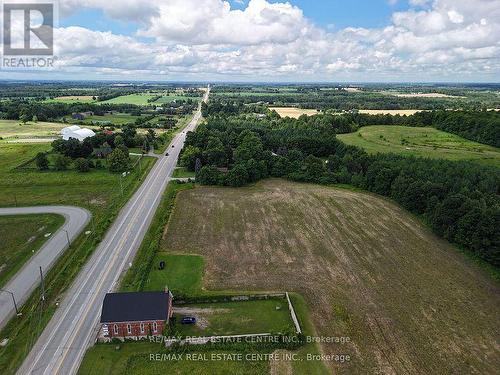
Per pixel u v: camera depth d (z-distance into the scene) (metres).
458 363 46.34
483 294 60.88
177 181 115.81
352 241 78.38
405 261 70.56
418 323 53.44
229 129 172.50
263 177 124.44
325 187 116.06
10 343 47.91
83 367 44.44
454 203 79.94
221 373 44.00
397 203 101.75
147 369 44.31
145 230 80.69
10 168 123.12
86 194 102.62
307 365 45.28
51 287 59.47
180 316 53.81
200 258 70.12
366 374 44.25
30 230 79.62
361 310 55.94
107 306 49.66
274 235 80.62
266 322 52.78
